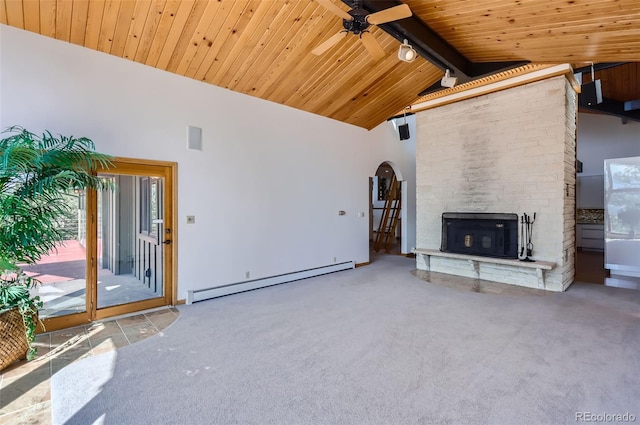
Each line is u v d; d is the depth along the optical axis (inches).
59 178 104.5
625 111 257.3
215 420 73.9
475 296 170.9
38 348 110.8
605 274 221.1
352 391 85.0
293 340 117.0
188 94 160.1
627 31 116.4
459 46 154.5
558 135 175.0
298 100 201.0
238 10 128.0
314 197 223.0
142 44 135.7
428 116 231.6
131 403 80.0
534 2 105.3
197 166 163.8
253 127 186.7
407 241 309.3
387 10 101.3
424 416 74.7
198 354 106.3
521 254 188.7
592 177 319.9
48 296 126.4
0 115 113.9
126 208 145.1
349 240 249.6
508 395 82.5
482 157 204.2
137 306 147.2
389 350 108.6
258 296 172.9
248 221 185.3
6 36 114.7
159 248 154.8
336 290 184.7
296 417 74.9
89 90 131.8
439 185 226.7
